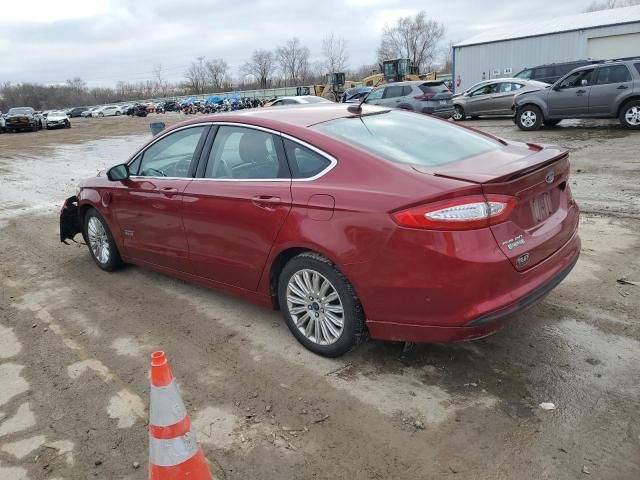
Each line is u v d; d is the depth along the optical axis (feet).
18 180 40.63
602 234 18.54
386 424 9.48
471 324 9.36
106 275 17.78
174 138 14.52
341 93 143.23
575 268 15.64
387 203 9.67
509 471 8.25
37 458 9.16
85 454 9.20
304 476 8.45
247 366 11.64
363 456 8.77
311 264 11.02
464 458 8.57
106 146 68.03
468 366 11.05
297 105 14.46
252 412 10.06
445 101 61.77
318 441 9.19
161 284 16.65
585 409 9.51
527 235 9.98
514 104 51.67
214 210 12.75
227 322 13.76
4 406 10.69
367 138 11.52
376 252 9.82
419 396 10.18
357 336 10.89
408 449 8.85
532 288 9.96
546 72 73.15
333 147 10.93
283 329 13.17
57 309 15.29
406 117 13.60
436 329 9.69
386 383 10.66
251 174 12.25
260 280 12.37
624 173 28.45
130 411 10.30
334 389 10.59
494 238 9.31
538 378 10.48
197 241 13.56
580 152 36.37
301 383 10.87
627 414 9.31
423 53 281.33
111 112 235.81
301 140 11.41
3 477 8.77
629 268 15.39
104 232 17.49
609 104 45.96
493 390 10.21
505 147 12.54
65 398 10.84
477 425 9.29
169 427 7.11
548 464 8.33
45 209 28.99
